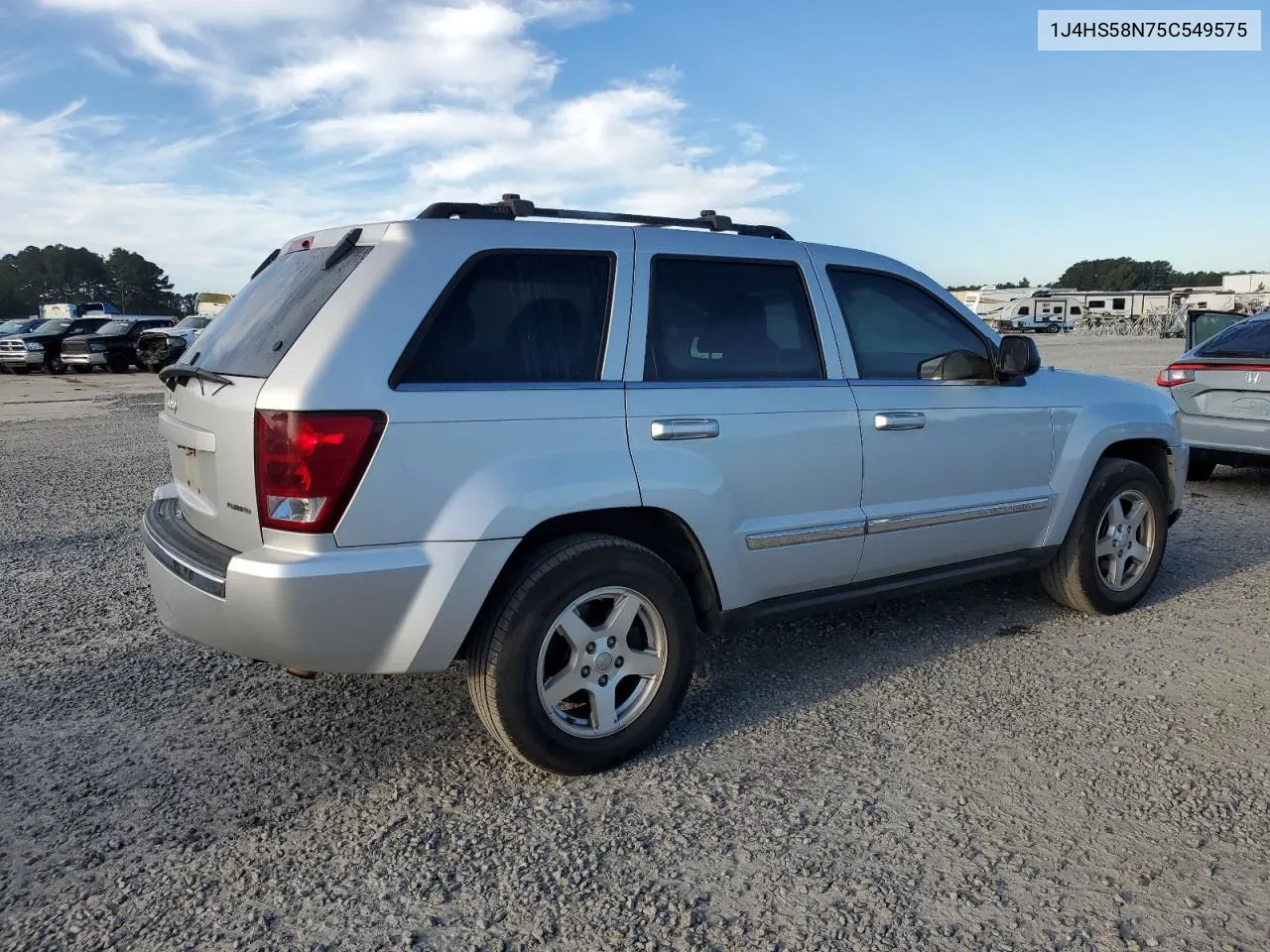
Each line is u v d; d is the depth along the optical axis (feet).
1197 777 10.52
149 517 12.18
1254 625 15.44
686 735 11.76
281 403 9.23
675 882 8.77
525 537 10.48
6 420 51.52
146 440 41.63
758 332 12.22
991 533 14.29
